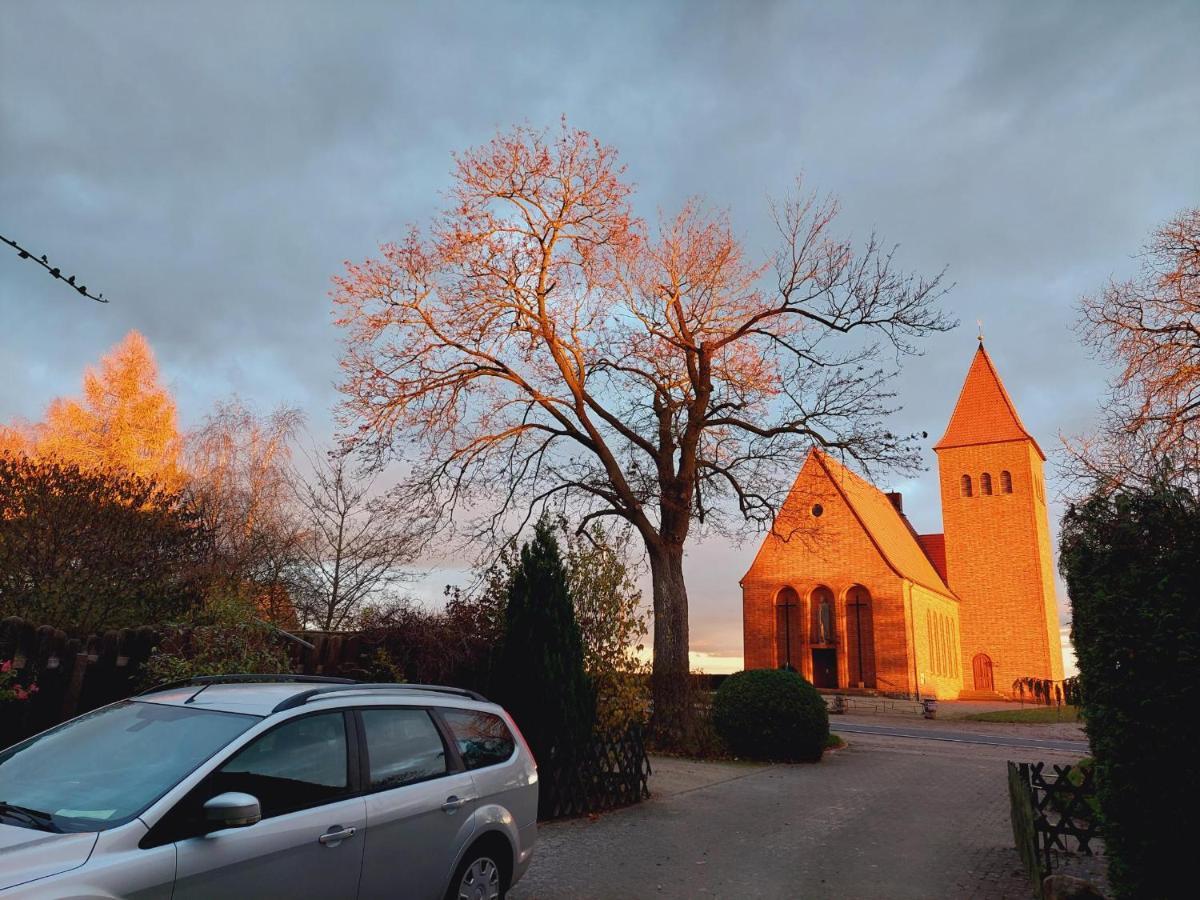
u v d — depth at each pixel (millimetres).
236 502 22469
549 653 10633
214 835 3977
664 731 18266
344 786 4785
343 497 18000
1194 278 16094
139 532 12359
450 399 19484
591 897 7035
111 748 4488
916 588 47500
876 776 15453
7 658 7887
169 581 12781
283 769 4520
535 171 18984
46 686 8086
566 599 11016
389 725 5348
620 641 13188
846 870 8234
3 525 11203
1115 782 5586
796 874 8039
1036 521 56594
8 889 3242
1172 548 5562
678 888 7418
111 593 11688
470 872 5531
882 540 48938
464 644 10938
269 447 24719
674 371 21547
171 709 4785
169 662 8570
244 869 4047
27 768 4461
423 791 5242
